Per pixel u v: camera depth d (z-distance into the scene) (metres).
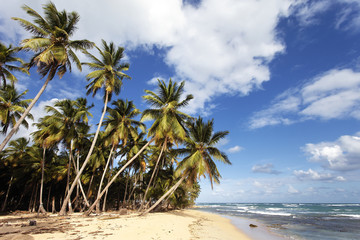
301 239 15.61
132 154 30.61
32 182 30.59
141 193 40.28
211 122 22.44
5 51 18.06
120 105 25.06
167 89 22.41
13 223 14.97
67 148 24.56
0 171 31.94
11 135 12.45
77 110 24.00
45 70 15.88
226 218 32.72
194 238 12.52
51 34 15.78
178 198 39.59
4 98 21.11
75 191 35.75
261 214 44.22
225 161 21.36
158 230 13.45
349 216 38.12
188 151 22.70
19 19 13.69
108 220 16.23
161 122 20.25
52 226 12.88
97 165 28.20
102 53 20.88
